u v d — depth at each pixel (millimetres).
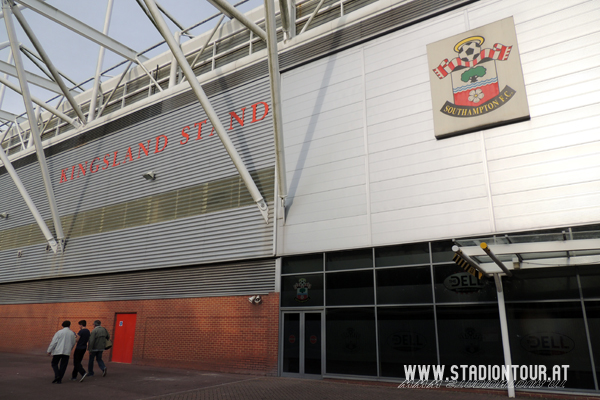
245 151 16625
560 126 10828
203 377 12977
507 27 12148
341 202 13758
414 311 11734
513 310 10461
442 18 13414
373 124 13844
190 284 16641
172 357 16094
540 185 10727
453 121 12289
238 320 14883
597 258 9398
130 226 19297
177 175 18422
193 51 21109
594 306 9602
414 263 12070
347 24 15383
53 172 24625
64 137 24625
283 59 16703
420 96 13156
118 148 21406
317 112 15227
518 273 10617
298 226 14406
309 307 13562
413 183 12578
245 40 19203
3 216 26516
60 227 21734
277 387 10914
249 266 15328
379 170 13305
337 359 12609
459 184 11836
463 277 11227
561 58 11219
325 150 14633
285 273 14422
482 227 11203
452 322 11109
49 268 22141
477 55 12422
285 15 16422
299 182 14883
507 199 11055
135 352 17266
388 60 14141
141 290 18125
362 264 12961
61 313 20984
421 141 12781
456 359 10828
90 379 12125
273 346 13750
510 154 11312
